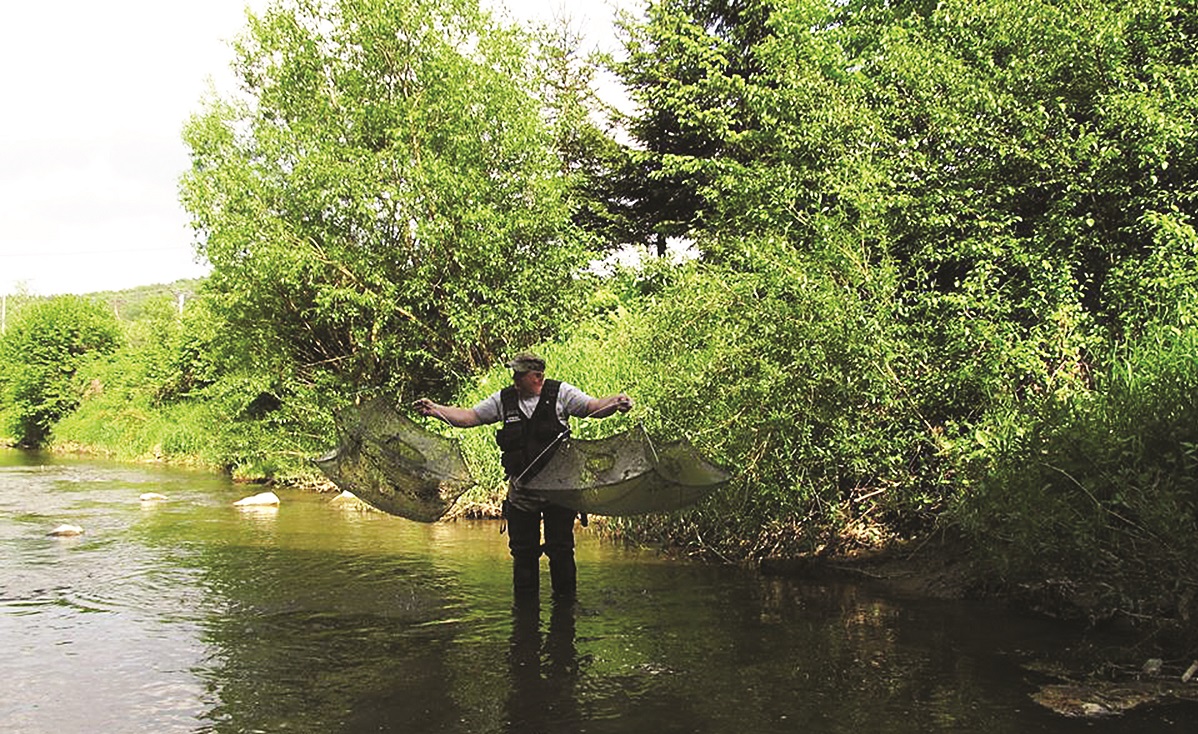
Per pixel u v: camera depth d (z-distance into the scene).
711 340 7.96
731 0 18.58
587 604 6.51
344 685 4.73
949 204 7.91
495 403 6.64
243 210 16.08
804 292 7.15
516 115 15.91
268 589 7.14
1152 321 6.77
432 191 15.08
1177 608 5.05
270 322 17.52
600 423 9.40
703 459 6.34
